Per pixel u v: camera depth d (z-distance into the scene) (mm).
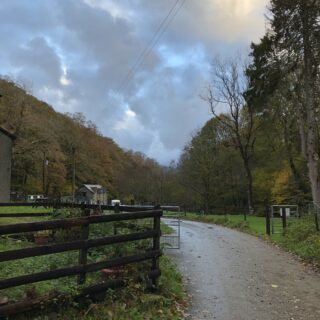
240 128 54656
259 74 32062
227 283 9695
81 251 6262
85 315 5832
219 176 59031
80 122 103500
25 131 66625
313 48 24500
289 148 41688
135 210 10977
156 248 7973
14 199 58531
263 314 7430
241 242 18000
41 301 5441
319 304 8125
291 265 12273
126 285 7016
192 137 60344
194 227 27094
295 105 31172
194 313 7379
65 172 84500
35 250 5504
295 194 42312
